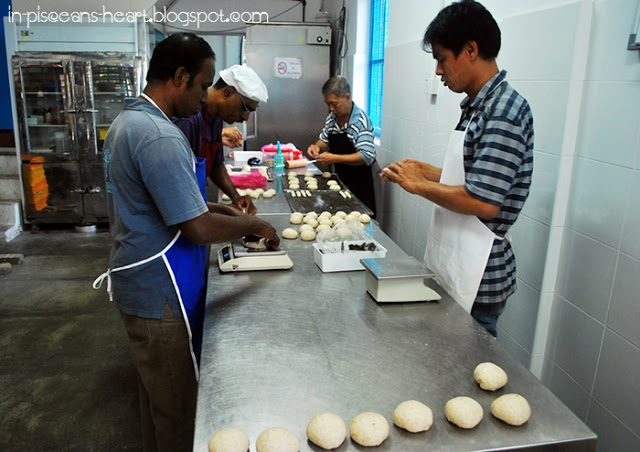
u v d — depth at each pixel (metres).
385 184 3.98
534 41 1.84
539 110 1.82
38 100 4.64
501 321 2.16
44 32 4.55
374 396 1.06
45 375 2.53
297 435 0.95
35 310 3.24
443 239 1.69
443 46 1.47
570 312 1.78
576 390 1.76
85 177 4.84
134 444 2.06
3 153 5.14
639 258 1.45
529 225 1.92
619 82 1.50
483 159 1.42
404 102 3.39
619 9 1.48
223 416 0.99
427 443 0.93
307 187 3.13
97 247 4.52
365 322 1.36
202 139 2.14
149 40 4.82
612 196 1.55
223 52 5.91
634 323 1.48
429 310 1.44
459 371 1.15
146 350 1.47
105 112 4.80
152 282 1.39
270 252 1.73
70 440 2.08
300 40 5.59
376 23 4.66
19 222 4.93
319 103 5.77
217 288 1.57
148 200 1.33
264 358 1.19
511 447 0.92
